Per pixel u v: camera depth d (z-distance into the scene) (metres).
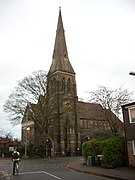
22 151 50.34
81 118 67.19
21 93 50.09
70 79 72.62
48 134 53.88
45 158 45.47
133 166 20.83
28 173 19.67
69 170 21.94
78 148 61.41
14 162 19.31
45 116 51.28
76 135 65.31
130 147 21.44
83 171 20.16
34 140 59.97
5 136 65.00
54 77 72.38
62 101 58.59
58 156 55.50
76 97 68.69
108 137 25.25
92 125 39.06
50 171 21.02
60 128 62.66
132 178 14.84
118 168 20.83
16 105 49.03
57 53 76.19
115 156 21.55
